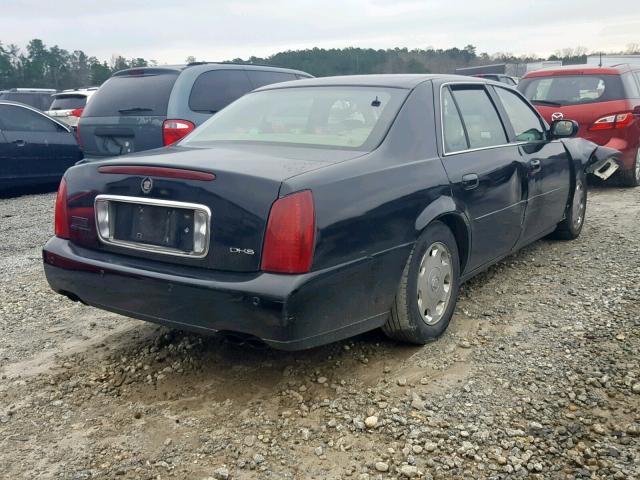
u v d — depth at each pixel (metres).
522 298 4.82
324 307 3.16
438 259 4.00
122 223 3.53
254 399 3.46
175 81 7.83
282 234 3.03
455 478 2.78
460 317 4.49
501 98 5.19
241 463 2.92
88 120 8.40
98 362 3.97
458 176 4.12
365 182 3.43
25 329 4.54
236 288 3.05
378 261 3.45
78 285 3.65
